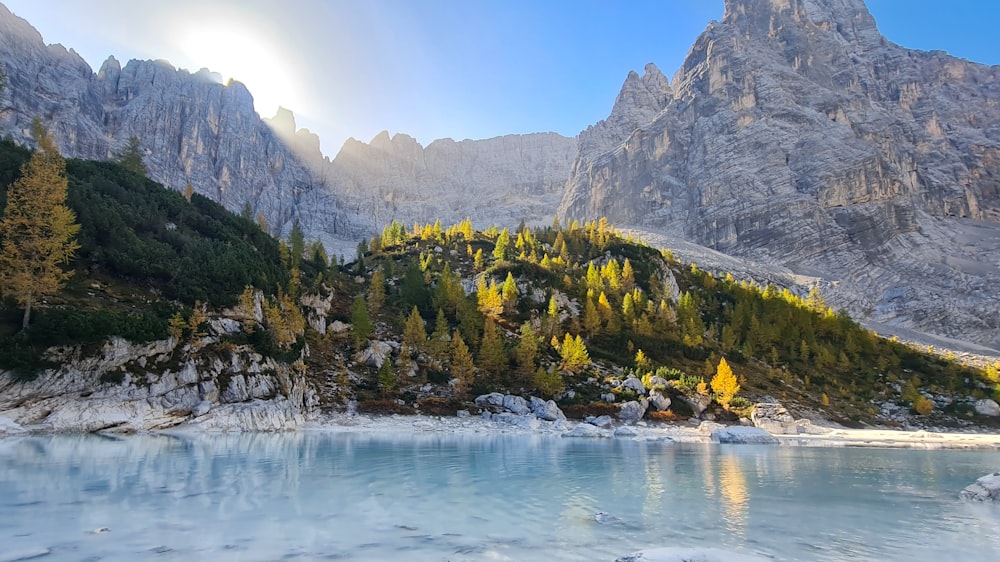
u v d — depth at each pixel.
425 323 114.00
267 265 91.94
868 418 104.38
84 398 47.03
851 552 17.81
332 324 99.88
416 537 17.81
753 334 138.00
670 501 25.80
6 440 38.03
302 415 65.44
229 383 58.28
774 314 155.75
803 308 161.25
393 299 124.88
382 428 64.12
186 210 94.75
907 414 108.81
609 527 20.09
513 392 87.62
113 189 84.75
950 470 41.06
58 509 19.30
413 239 198.62
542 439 61.09
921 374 135.62
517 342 107.56
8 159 69.06
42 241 49.12
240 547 15.79
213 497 22.64
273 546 16.03
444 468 34.66
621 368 106.94
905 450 59.25
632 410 83.25
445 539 17.67
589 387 92.56
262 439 48.72
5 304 48.75
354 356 90.44
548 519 21.14
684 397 92.56
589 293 130.38
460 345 87.69
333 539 17.11
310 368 79.88
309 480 27.98
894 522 22.48
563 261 169.25
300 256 127.44
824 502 26.69
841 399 113.38
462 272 154.12
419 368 91.00
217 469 29.95
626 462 41.16
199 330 60.53
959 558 17.30
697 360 120.69
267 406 59.62
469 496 25.59
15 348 44.66
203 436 48.47
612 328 122.50
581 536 18.61
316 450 41.75
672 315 138.25
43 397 45.25
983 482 28.66
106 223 68.00
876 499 27.86
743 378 113.44
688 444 60.69
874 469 40.75
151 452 35.88
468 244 183.25
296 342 77.75
